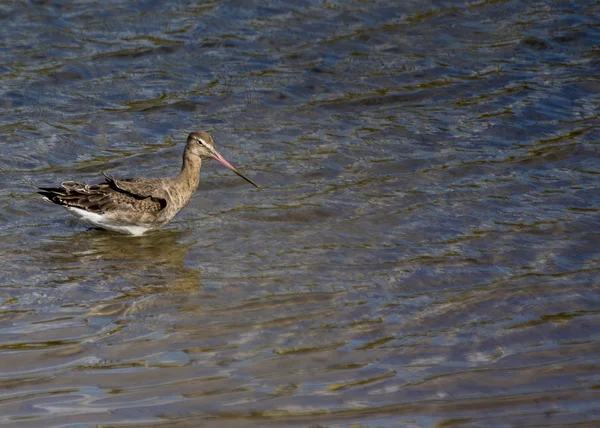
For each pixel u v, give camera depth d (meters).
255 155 18.25
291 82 21.17
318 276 13.88
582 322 12.55
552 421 10.45
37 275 13.87
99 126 19.09
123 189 15.42
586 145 18.66
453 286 13.62
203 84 20.95
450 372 11.39
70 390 10.86
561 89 21.02
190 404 10.62
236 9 24.14
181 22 23.39
